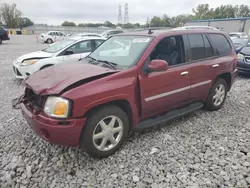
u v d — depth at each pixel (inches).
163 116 140.3
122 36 151.8
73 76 107.3
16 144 126.6
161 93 130.1
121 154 117.3
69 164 108.7
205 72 156.4
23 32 2069.4
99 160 112.3
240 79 299.7
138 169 105.4
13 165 106.2
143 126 126.4
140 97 119.7
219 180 98.0
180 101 146.8
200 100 165.9
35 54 268.5
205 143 129.1
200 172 103.3
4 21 2588.6
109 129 111.7
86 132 103.5
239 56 300.2
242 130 146.7
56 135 97.7
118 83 109.7
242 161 111.7
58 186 94.6
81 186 94.6
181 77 139.2
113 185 95.1
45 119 97.7
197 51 153.4
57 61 262.2
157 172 103.3
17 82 272.7
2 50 667.4
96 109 106.3
